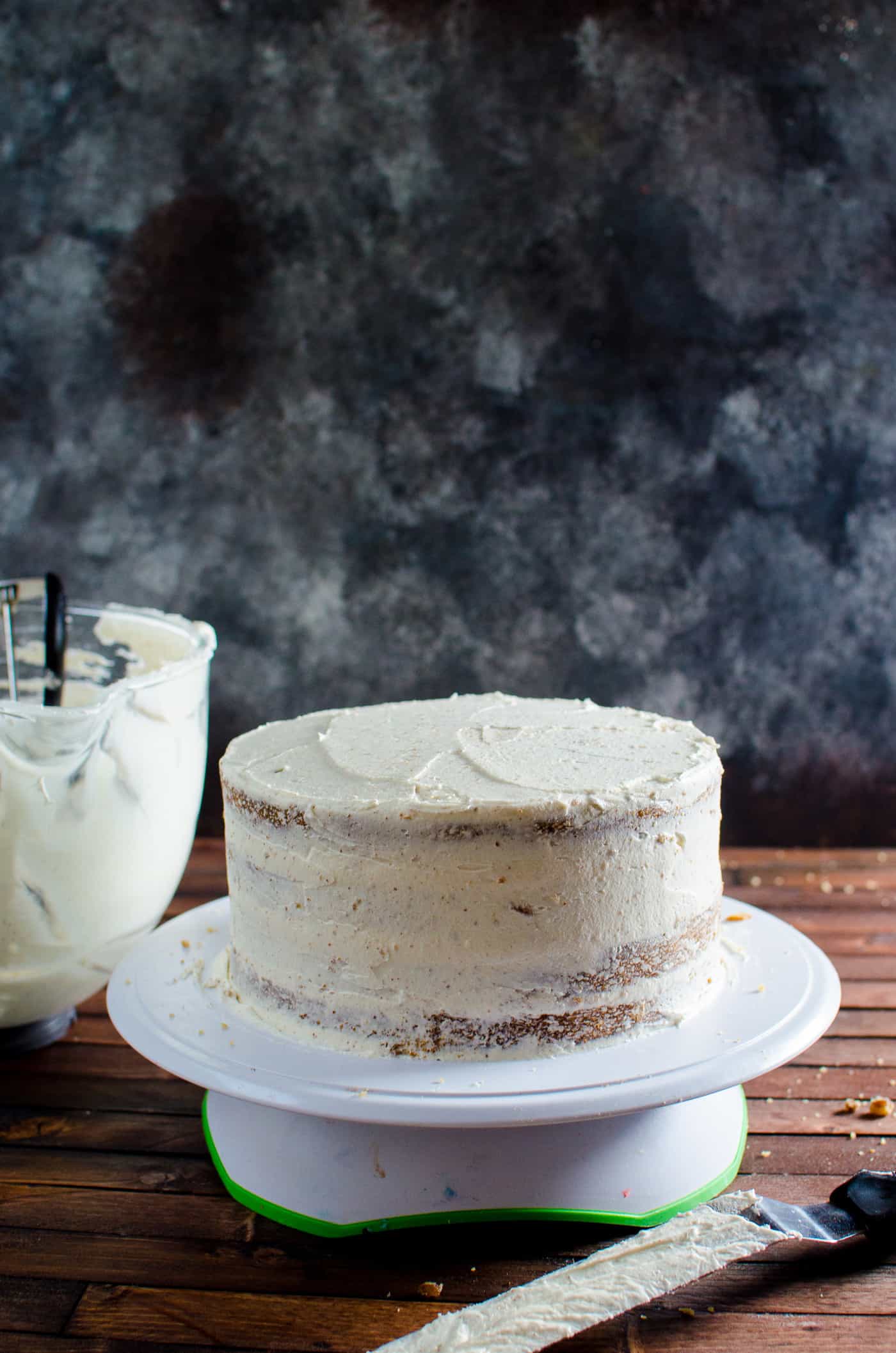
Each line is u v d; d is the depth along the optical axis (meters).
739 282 1.89
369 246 1.90
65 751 1.11
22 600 1.44
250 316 1.92
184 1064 0.93
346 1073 0.90
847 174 1.87
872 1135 1.13
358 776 0.98
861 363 1.91
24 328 1.94
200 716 1.28
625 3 1.84
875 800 2.01
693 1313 0.89
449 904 0.91
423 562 1.98
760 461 1.93
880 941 1.57
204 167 1.89
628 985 0.94
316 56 1.86
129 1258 0.97
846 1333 0.87
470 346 1.92
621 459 1.94
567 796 0.91
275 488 1.97
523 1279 0.93
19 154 1.90
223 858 1.91
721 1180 1.03
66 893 1.16
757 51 1.84
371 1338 0.87
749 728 2.00
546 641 1.99
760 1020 0.97
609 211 1.88
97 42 1.88
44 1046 1.34
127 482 1.98
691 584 1.97
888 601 1.96
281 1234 1.00
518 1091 0.87
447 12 1.85
